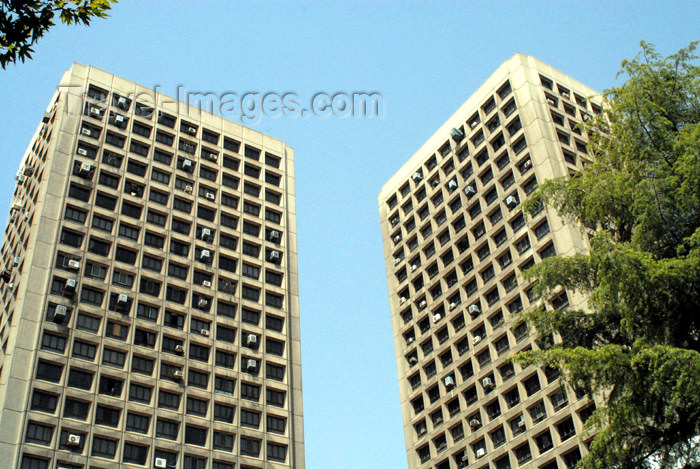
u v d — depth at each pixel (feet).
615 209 98.53
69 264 213.87
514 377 213.05
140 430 199.82
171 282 232.53
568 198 104.42
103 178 240.32
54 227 221.46
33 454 179.83
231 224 262.26
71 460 183.73
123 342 211.41
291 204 284.00
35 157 256.93
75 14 53.06
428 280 264.52
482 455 212.64
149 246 235.81
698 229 84.99
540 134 241.35
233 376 225.97
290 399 233.35
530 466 196.03
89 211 230.48
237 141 285.02
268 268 259.19
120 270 224.12
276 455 220.43
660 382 80.59
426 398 243.19
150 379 209.56
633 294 87.04
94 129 248.93
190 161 261.85
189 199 255.50
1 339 207.31
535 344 211.00
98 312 212.02
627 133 99.66
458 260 253.44
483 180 257.55
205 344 226.99
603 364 85.51
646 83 102.37
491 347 225.35
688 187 88.63
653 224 91.86
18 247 230.68
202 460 205.16
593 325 98.78
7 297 219.41
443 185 274.16
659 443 85.87
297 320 254.68
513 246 233.14
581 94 265.95
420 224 278.46
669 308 86.79
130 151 251.60
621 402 86.74
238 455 211.41
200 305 232.32
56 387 192.85
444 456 226.79
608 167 104.68
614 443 87.51
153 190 248.93
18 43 51.57
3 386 187.11
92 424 192.34
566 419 192.95
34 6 51.57
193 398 215.10
